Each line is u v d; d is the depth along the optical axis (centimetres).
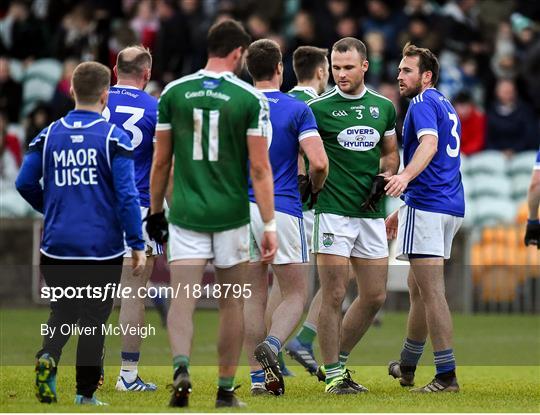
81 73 2523
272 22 6900
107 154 2489
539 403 2716
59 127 2519
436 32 6675
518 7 7606
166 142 2445
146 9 6738
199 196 2408
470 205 6078
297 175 2892
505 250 5744
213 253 2433
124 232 2633
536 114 6850
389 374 3219
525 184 6231
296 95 3177
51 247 2505
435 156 2925
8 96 6438
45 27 6819
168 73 6375
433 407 2569
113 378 3278
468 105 6303
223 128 2395
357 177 2927
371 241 2958
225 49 2427
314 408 2500
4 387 2941
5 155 5950
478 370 3734
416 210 2925
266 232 2422
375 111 2947
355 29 6494
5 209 5800
